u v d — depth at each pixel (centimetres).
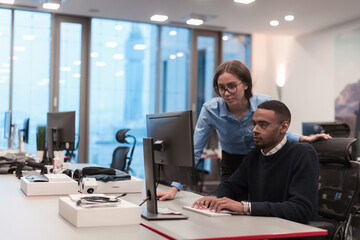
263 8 698
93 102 819
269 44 940
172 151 208
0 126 755
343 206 233
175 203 234
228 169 302
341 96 771
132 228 171
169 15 758
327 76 805
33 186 252
